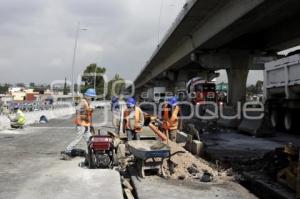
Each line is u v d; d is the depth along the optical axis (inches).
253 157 564.1
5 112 1188.5
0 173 420.5
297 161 377.1
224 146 695.7
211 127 986.1
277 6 835.4
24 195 330.6
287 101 953.5
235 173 456.4
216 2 1000.9
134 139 546.3
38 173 418.3
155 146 445.4
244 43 1470.2
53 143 712.4
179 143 675.4
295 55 884.6
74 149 568.4
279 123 1014.4
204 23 1228.5
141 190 374.0
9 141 745.6
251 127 888.9
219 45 1389.0
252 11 864.3
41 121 1331.2
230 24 1007.0
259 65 1546.5
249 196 366.9
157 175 434.0
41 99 2110.0
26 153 582.6
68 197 325.7
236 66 1497.3
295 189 359.9
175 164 461.4
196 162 491.2
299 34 1183.6
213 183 410.6
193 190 379.2
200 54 1517.0
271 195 372.5
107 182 373.4
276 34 1269.7
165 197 352.2
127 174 446.3
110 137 465.4
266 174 432.8
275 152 459.8
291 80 916.0
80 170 429.1
